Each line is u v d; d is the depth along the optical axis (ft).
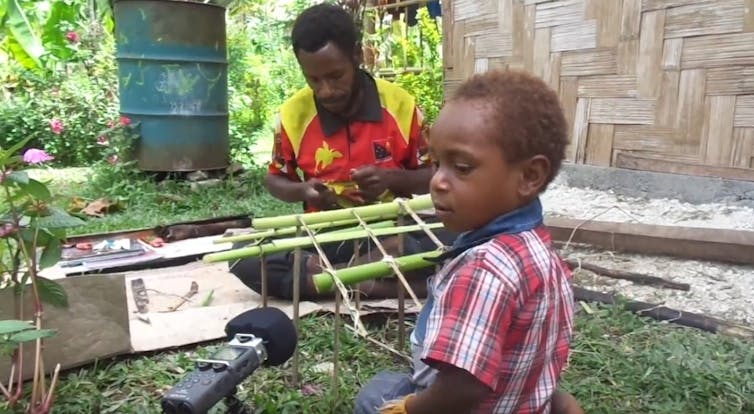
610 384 7.74
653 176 14.44
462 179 4.45
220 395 4.54
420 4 25.40
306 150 9.79
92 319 7.82
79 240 13.17
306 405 7.07
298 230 7.50
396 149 9.75
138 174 19.76
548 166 4.50
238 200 18.47
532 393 4.65
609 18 14.89
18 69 27.45
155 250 12.65
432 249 9.29
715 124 13.43
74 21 27.09
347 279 6.51
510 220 4.57
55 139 26.14
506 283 4.31
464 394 4.22
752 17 12.62
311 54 8.55
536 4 16.33
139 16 18.93
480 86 4.50
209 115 19.81
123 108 19.92
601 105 15.34
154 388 7.61
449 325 4.28
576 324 9.20
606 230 12.24
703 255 11.35
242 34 37.32
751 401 7.30
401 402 4.69
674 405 7.24
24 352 7.36
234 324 5.39
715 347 8.47
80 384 7.51
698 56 13.52
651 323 9.29
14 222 6.54
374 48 24.98
